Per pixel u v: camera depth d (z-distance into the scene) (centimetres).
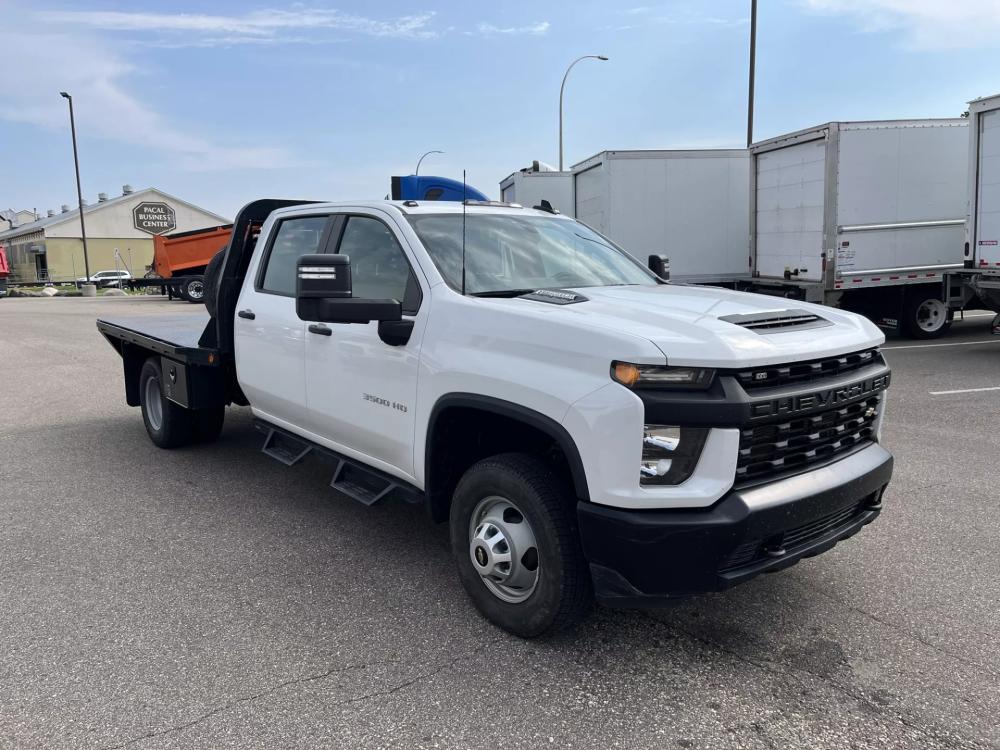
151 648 339
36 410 877
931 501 520
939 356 1148
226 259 567
